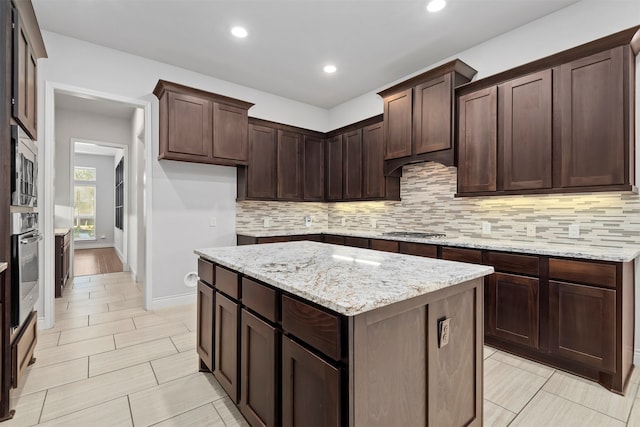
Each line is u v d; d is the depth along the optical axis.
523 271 2.35
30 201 2.15
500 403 1.86
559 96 2.37
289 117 4.76
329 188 4.72
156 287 3.58
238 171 4.18
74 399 1.89
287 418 1.31
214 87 4.01
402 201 4.03
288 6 2.63
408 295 1.12
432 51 3.34
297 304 1.24
